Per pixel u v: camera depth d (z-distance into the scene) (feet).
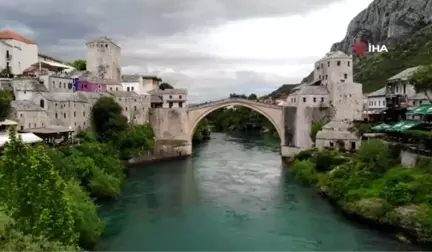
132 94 355.36
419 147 188.85
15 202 85.20
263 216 177.27
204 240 148.15
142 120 358.84
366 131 261.85
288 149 331.16
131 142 310.65
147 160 320.29
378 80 577.43
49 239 83.87
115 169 240.94
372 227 156.56
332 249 137.90
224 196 212.84
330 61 321.11
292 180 248.93
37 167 89.71
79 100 292.20
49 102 261.44
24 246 71.61
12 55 341.82
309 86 324.80
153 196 212.02
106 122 307.78
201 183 244.22
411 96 282.97
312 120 315.17
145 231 157.17
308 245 142.41
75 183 166.71
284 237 150.82
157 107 393.91
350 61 321.32
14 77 303.48
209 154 370.53
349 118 309.83
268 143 463.01
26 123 238.07
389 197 160.04
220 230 159.33
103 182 200.85
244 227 162.81
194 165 308.81
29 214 85.30
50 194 89.51
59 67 415.64
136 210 185.88
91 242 141.49
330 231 154.40
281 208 188.44
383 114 279.90
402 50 645.10
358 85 312.50
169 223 167.84
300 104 320.50
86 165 202.28
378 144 208.64
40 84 285.23
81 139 265.75
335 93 311.27
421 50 601.21
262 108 344.08
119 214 179.22
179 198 208.54
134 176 265.75
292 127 333.42
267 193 217.56
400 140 212.84
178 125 361.10
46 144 208.33
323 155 243.60
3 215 79.10
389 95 317.42
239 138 529.04
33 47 373.81
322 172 238.89
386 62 640.58
